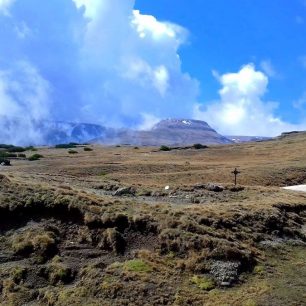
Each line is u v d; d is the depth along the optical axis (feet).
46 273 88.74
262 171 284.20
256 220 116.98
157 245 96.22
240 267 91.97
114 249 95.20
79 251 95.45
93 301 80.53
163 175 270.67
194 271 89.35
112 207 106.83
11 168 298.15
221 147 514.27
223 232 104.06
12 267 89.45
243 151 465.06
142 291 81.71
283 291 84.12
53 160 365.20
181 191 150.51
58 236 99.35
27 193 109.09
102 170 297.53
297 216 132.16
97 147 566.36
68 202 105.70
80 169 295.89
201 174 273.13
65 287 85.61
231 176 271.49
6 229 100.99
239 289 85.20
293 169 290.35
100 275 86.33
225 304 78.02
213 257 92.99
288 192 167.22
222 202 137.39
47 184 122.21
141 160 373.81
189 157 419.95
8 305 81.71
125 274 85.87
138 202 117.60
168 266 90.74
